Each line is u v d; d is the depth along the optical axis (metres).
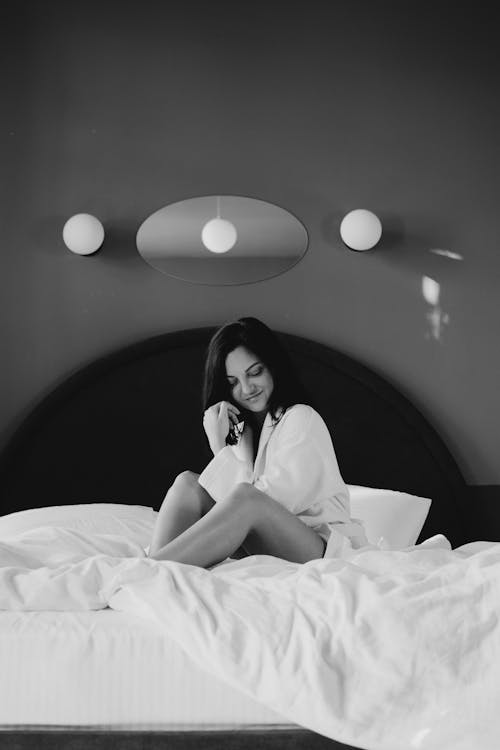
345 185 3.73
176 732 1.42
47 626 1.50
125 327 3.64
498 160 3.74
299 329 3.67
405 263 3.71
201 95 3.74
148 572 1.59
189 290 3.67
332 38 3.74
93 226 3.56
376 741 1.31
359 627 1.39
